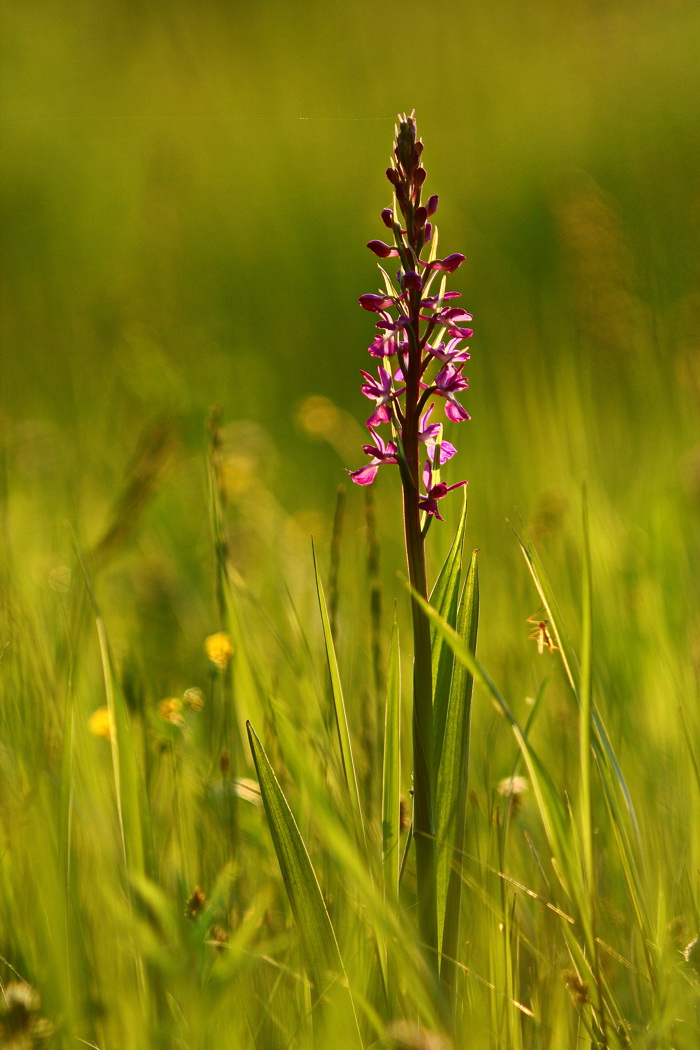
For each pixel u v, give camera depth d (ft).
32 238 43.91
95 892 9.61
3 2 69.10
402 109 52.37
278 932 9.43
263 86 56.80
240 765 11.79
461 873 7.59
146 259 38.70
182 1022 7.53
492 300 31.35
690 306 23.30
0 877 9.46
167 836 10.28
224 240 39.60
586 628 6.86
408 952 6.65
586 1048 8.04
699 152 34.22
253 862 10.37
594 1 61.05
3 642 12.75
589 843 7.01
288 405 29.50
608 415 23.76
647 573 15.76
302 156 45.96
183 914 8.98
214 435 11.80
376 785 10.39
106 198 46.16
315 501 23.13
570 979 7.55
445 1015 7.07
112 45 65.05
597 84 49.44
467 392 25.13
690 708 11.87
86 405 28.35
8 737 11.53
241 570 17.34
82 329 34.99
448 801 7.59
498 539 18.39
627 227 27.89
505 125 46.60
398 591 17.49
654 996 7.79
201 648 15.60
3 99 57.77
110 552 16.47
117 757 8.58
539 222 36.19
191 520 20.92
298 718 11.01
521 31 61.31
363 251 37.35
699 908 9.20
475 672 6.78
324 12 64.18
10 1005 7.66
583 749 6.95
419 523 7.52
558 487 18.98
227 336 33.78
